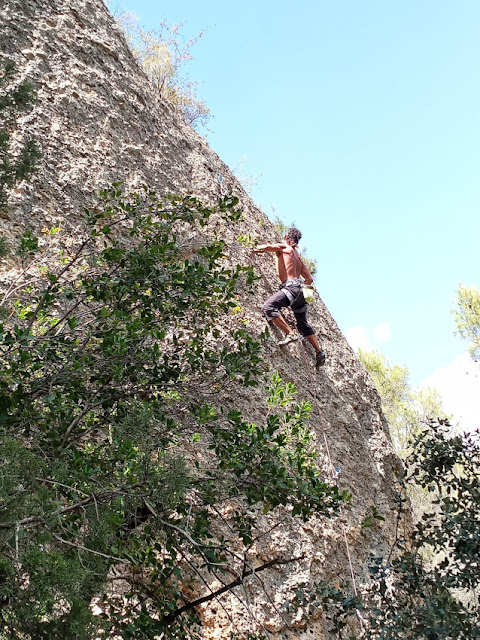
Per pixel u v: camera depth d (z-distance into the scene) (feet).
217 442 13.91
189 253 23.39
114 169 23.90
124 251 14.78
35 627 9.27
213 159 30.30
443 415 58.54
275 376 18.92
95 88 25.38
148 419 12.39
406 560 15.81
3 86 15.80
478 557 15.38
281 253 27.02
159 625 12.41
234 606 17.22
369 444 27.14
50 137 22.38
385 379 62.59
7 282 17.99
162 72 37.73
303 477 14.33
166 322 15.31
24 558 9.01
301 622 18.40
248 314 25.09
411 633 14.12
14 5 24.45
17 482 9.70
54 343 12.80
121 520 12.14
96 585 10.27
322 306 31.30
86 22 26.84
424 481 17.81
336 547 21.44
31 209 20.29
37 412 11.93
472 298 61.21
